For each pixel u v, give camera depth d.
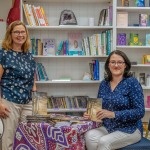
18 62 2.98
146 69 4.45
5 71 2.95
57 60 4.42
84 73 4.38
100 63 4.17
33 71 3.13
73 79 4.43
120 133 2.74
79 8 4.41
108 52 4.13
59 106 4.19
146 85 4.29
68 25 4.12
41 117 2.76
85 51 4.20
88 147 2.79
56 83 4.38
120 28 4.18
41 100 2.81
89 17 4.41
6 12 4.32
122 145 2.74
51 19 4.38
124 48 4.41
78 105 4.22
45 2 4.38
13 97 2.97
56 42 4.40
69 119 2.85
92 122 2.81
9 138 2.99
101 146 2.66
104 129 2.91
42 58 4.39
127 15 4.18
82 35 4.40
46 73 4.34
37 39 4.16
